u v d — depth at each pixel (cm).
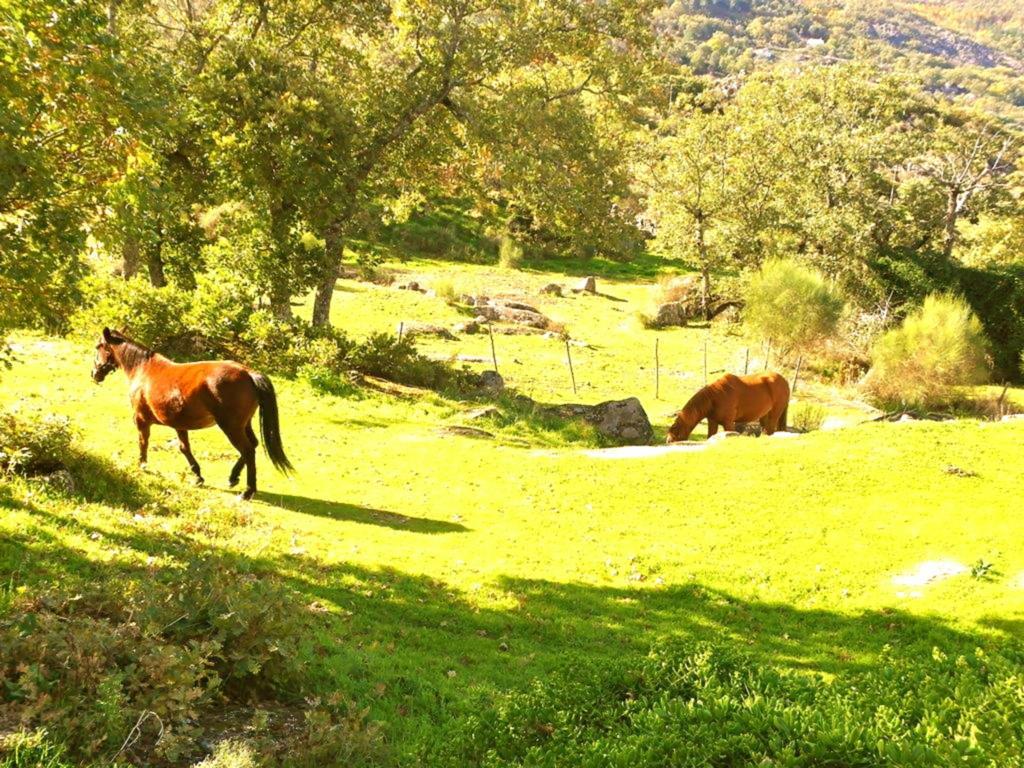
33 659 671
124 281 3009
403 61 3525
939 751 593
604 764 643
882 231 6378
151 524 1270
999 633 1337
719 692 711
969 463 2028
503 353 4491
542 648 1214
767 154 6259
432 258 7300
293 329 3109
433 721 875
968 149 7750
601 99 3809
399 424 2541
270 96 3072
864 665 1246
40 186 1146
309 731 712
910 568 1569
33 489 1239
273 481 1853
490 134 3438
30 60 1131
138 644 716
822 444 2203
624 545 1684
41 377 2317
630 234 3638
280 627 818
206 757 654
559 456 2253
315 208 3189
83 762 596
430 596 1323
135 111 1251
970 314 4756
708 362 4762
